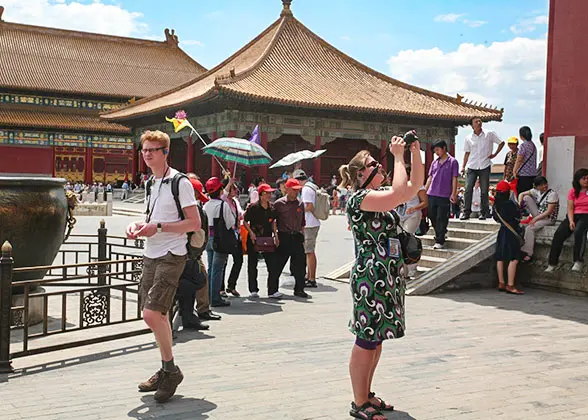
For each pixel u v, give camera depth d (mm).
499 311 10766
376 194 5359
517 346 8242
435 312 10641
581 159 13211
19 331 9148
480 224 15570
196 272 9164
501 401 6031
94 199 49094
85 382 6605
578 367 7242
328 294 12578
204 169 65688
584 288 12281
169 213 6160
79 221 34531
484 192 16516
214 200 11000
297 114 50906
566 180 13438
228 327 9422
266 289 13164
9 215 8641
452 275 12844
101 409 5742
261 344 8336
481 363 7375
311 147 60406
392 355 7727
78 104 75750
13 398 6047
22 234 8805
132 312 10578
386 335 5410
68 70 78000
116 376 6840
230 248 10984
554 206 13164
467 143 16609
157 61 85812
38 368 7156
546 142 13922
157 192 6230
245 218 11836
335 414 5648
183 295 9164
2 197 8664
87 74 78500
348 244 23922
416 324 9625
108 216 40906
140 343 8414
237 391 6297
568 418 5594
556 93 13711
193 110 52125
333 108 48719
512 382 6641
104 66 81188
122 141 75062
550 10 13898
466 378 6773
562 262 12820
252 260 12031
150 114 55875
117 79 79625
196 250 6387
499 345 8289
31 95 73750
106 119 65188
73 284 12430
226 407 5816
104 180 74500
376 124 54469
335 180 55688
